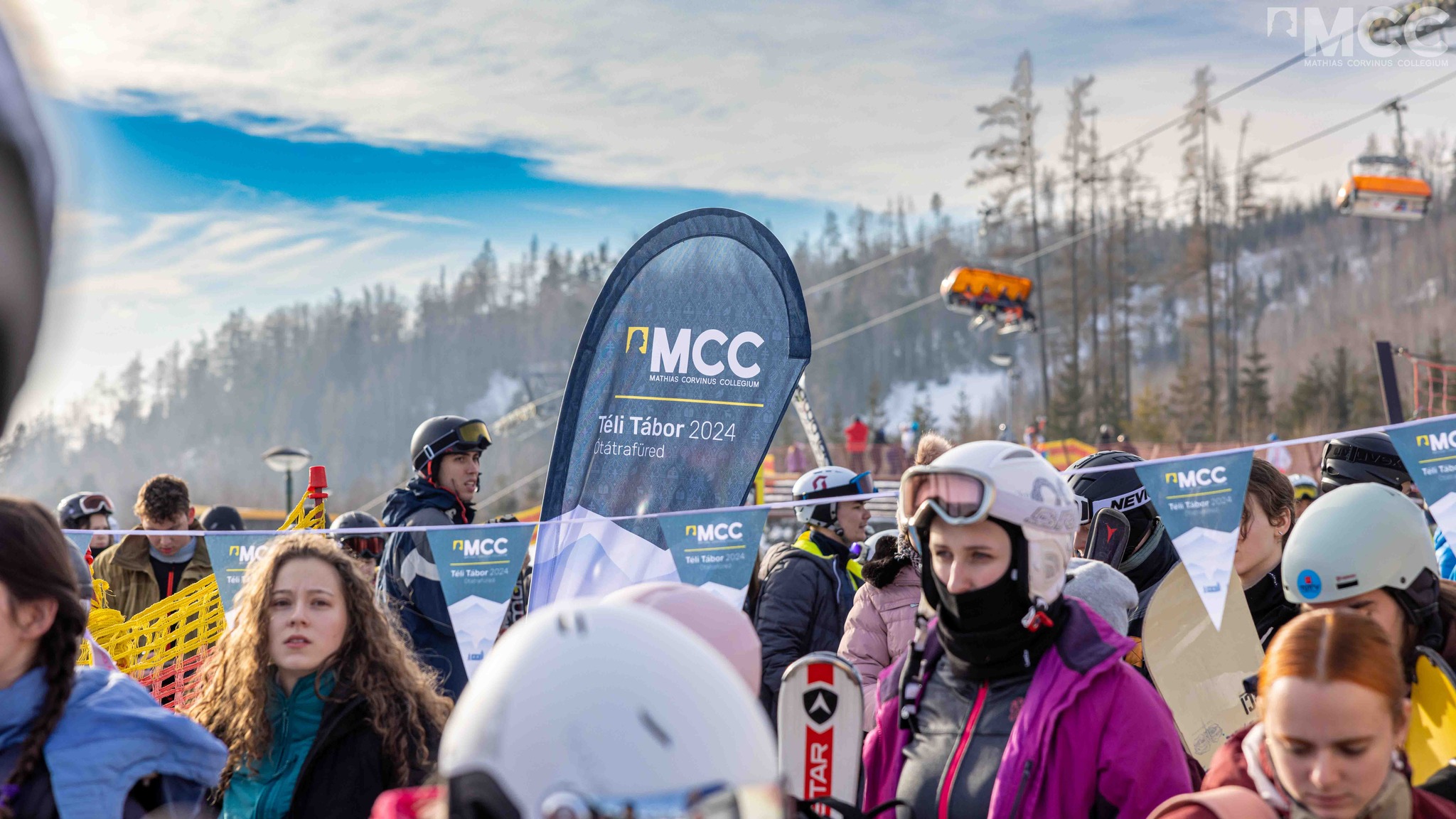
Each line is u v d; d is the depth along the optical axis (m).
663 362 3.39
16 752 1.80
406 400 139.75
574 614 0.79
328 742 2.51
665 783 0.70
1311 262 102.69
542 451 97.38
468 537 3.21
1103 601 2.59
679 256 3.40
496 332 143.00
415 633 3.54
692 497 3.35
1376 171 33.22
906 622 3.31
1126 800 1.93
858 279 122.44
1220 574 2.59
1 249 0.18
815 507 4.17
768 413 3.36
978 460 2.01
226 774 2.59
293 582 2.58
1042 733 1.96
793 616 3.90
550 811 0.69
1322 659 1.52
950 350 117.88
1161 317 98.19
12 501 1.87
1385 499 2.10
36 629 1.83
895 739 2.22
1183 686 2.66
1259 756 1.70
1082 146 76.12
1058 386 75.50
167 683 3.95
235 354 144.75
